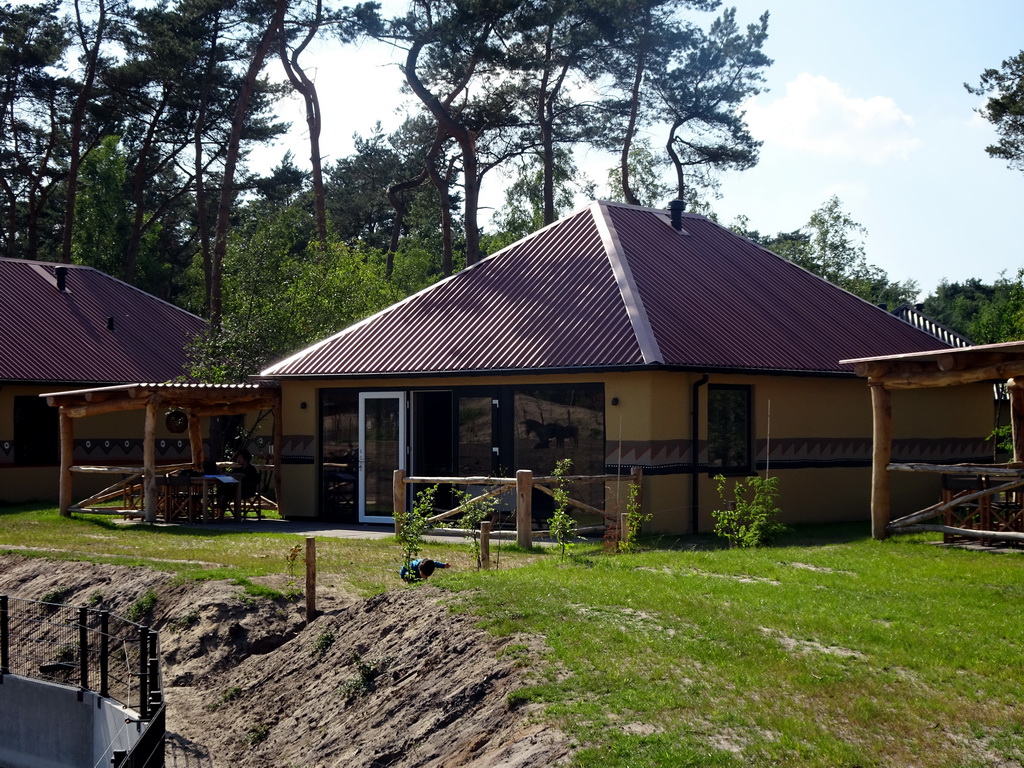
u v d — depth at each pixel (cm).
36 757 1312
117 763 972
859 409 2217
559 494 1620
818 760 695
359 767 896
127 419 2916
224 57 3934
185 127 4497
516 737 798
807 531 1886
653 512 1789
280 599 1357
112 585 1523
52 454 2778
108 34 3850
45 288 3216
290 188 4741
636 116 4019
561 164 5231
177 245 6141
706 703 794
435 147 3791
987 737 730
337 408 2198
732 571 1321
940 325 4244
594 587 1160
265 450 2955
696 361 1833
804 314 2336
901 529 1620
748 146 4059
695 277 2250
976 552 1476
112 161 5319
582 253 2214
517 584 1154
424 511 1688
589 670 880
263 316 2814
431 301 2252
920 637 948
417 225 6294
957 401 2431
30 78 4219
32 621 1498
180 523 2150
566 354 1881
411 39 3300
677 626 990
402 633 1088
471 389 2008
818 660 883
